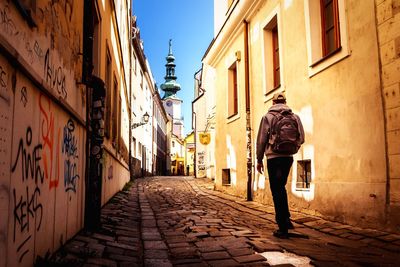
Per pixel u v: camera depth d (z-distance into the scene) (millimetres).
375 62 5090
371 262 3432
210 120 21719
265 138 5055
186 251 4059
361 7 5371
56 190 3533
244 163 10742
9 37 2271
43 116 3082
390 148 4793
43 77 3078
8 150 2293
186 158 67938
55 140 3502
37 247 2926
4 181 2232
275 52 9453
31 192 2770
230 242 4457
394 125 4742
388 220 4758
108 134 8531
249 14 10391
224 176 13156
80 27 4953
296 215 6750
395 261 3510
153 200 10352
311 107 6852
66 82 3996
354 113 5543
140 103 27172
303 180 7309
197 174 29219
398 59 4691
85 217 4930
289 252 3893
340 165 5883
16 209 2449
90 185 4969
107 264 3383
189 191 13906
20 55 2389
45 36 3143
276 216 4848
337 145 5973
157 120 44188
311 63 6879
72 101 4340
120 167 13258
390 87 4820
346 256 3697
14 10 2357
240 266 3402
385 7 4902
